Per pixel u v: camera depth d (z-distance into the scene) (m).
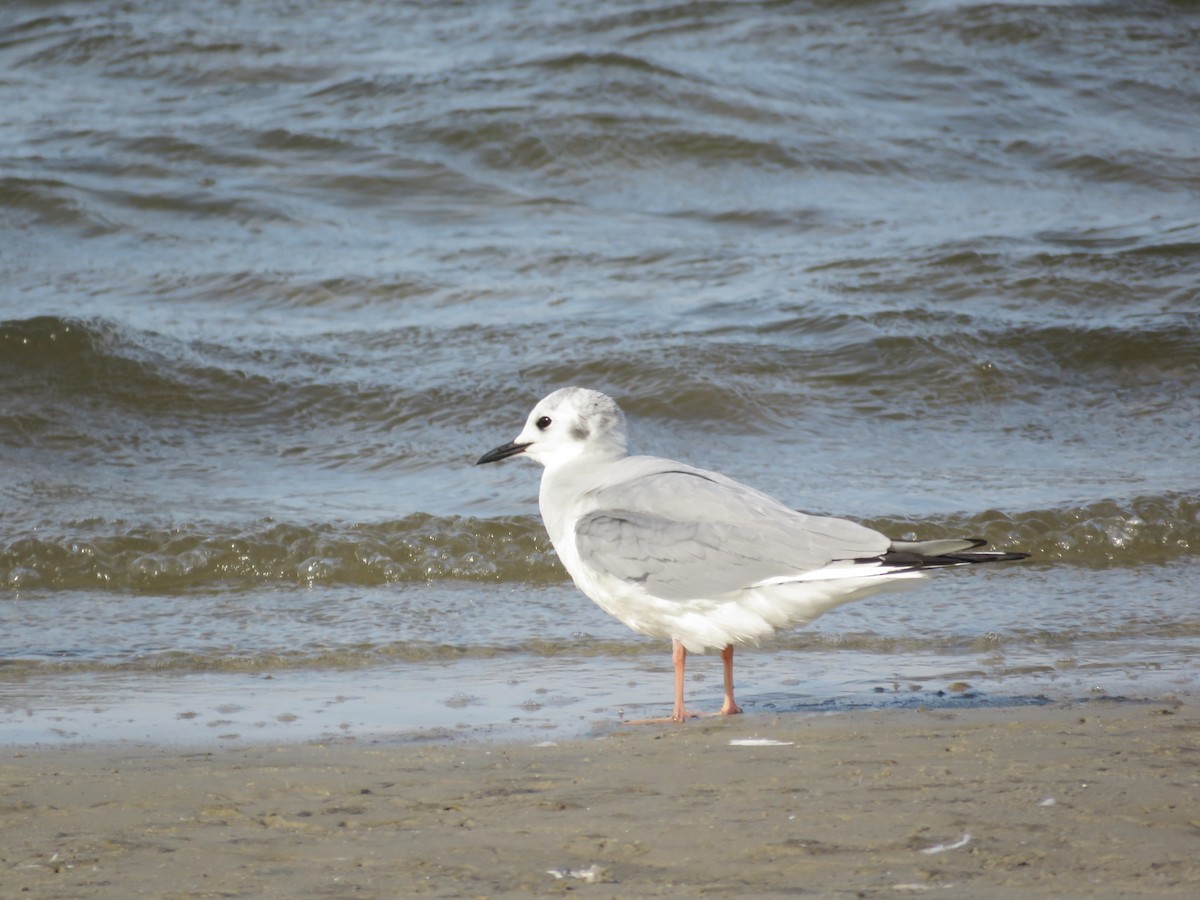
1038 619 10.82
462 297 19.03
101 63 27.11
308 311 18.75
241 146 23.59
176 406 16.19
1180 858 5.35
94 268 19.78
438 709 8.46
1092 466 14.88
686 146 24.33
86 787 6.60
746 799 6.22
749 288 19.36
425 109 24.78
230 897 5.13
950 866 5.31
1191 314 18.66
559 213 22.44
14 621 10.84
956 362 17.34
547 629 10.66
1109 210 23.17
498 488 14.16
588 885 5.21
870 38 29.09
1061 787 6.29
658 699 8.73
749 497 8.31
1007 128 26.31
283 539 12.62
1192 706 8.14
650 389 16.41
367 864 5.47
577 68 26.23
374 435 15.62
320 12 29.44
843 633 10.43
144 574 12.16
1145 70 28.47
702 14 29.56
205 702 8.63
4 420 15.69
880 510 13.38
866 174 24.36
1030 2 30.22
